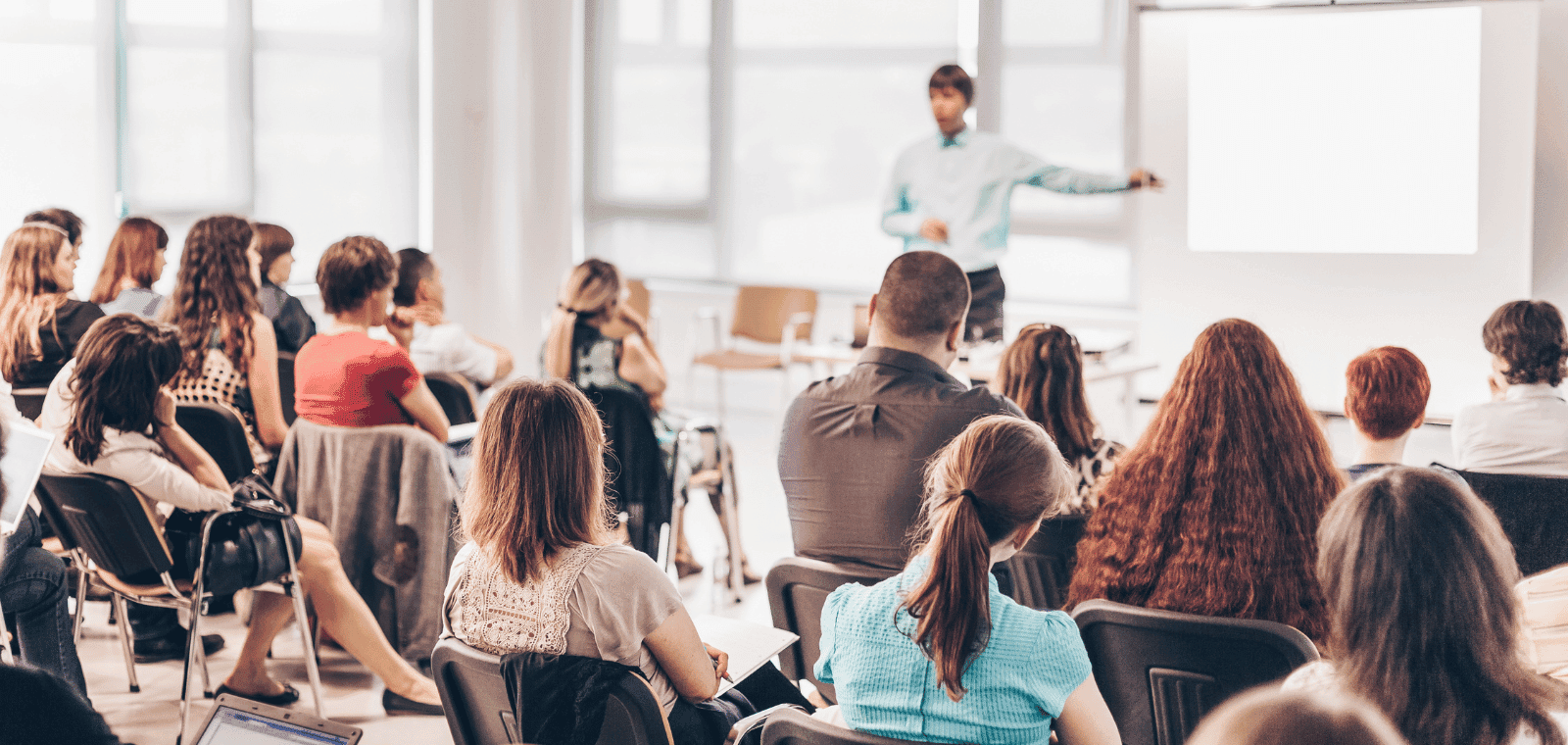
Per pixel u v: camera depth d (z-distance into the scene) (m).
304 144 6.96
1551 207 5.57
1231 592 1.95
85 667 3.58
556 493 1.91
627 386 3.80
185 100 6.37
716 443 4.36
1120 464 2.13
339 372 3.34
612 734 1.80
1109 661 1.99
